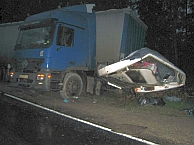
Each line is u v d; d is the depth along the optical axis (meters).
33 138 5.68
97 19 11.25
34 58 9.57
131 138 6.06
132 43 11.97
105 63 10.52
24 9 26.58
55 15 9.64
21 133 5.96
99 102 10.38
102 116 8.01
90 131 6.42
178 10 21.86
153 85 9.95
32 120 7.09
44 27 9.65
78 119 7.47
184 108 9.73
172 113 8.91
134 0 23.02
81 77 10.69
